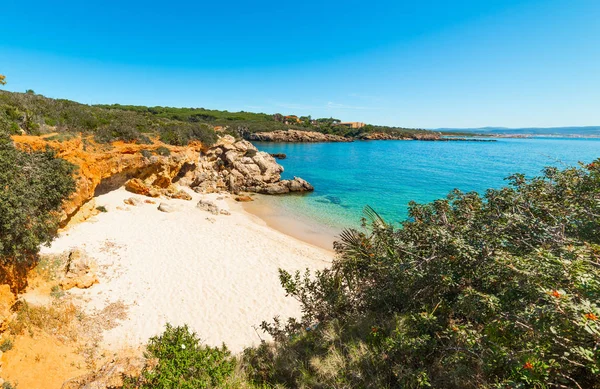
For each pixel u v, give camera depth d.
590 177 5.69
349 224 26.08
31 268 11.17
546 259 3.74
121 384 6.66
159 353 6.39
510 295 4.14
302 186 37.81
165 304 12.22
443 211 7.01
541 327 3.27
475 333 3.95
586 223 4.75
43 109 21.61
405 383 4.47
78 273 12.13
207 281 14.26
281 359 6.80
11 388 6.77
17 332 8.34
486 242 5.07
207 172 35.53
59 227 15.39
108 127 24.34
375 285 7.11
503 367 3.71
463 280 5.07
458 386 3.99
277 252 18.58
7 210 9.58
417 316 5.17
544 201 5.74
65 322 9.80
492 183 42.91
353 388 5.01
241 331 11.19
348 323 6.85
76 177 16.92
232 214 26.28
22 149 14.21
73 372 8.00
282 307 12.80
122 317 11.05
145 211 22.09
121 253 15.42
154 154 26.19
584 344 3.17
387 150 96.50
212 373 6.09
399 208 30.83
